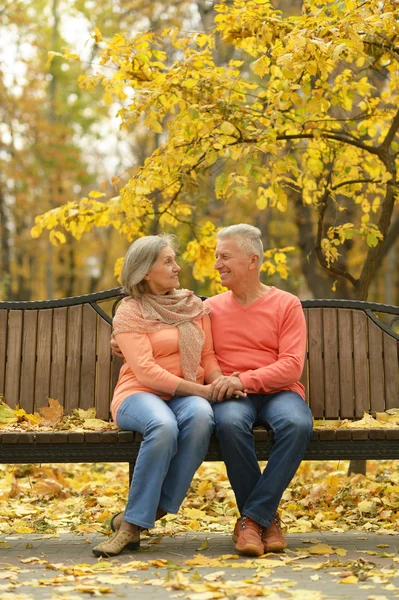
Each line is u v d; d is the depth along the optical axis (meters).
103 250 23.62
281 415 3.52
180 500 3.45
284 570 3.12
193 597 2.65
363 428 3.72
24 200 19.17
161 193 5.89
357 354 4.36
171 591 2.78
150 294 3.86
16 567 3.17
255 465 3.52
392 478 5.43
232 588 2.78
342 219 9.64
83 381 4.31
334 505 4.73
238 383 3.62
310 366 4.35
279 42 4.87
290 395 3.70
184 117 5.08
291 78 4.46
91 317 4.37
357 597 2.67
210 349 3.88
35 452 3.62
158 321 3.75
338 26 4.45
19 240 19.94
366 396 4.32
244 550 3.35
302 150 5.89
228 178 4.83
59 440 3.58
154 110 5.25
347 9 4.52
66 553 3.53
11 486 5.40
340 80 5.62
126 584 2.89
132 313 3.74
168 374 3.63
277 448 3.48
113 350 3.87
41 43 18.64
